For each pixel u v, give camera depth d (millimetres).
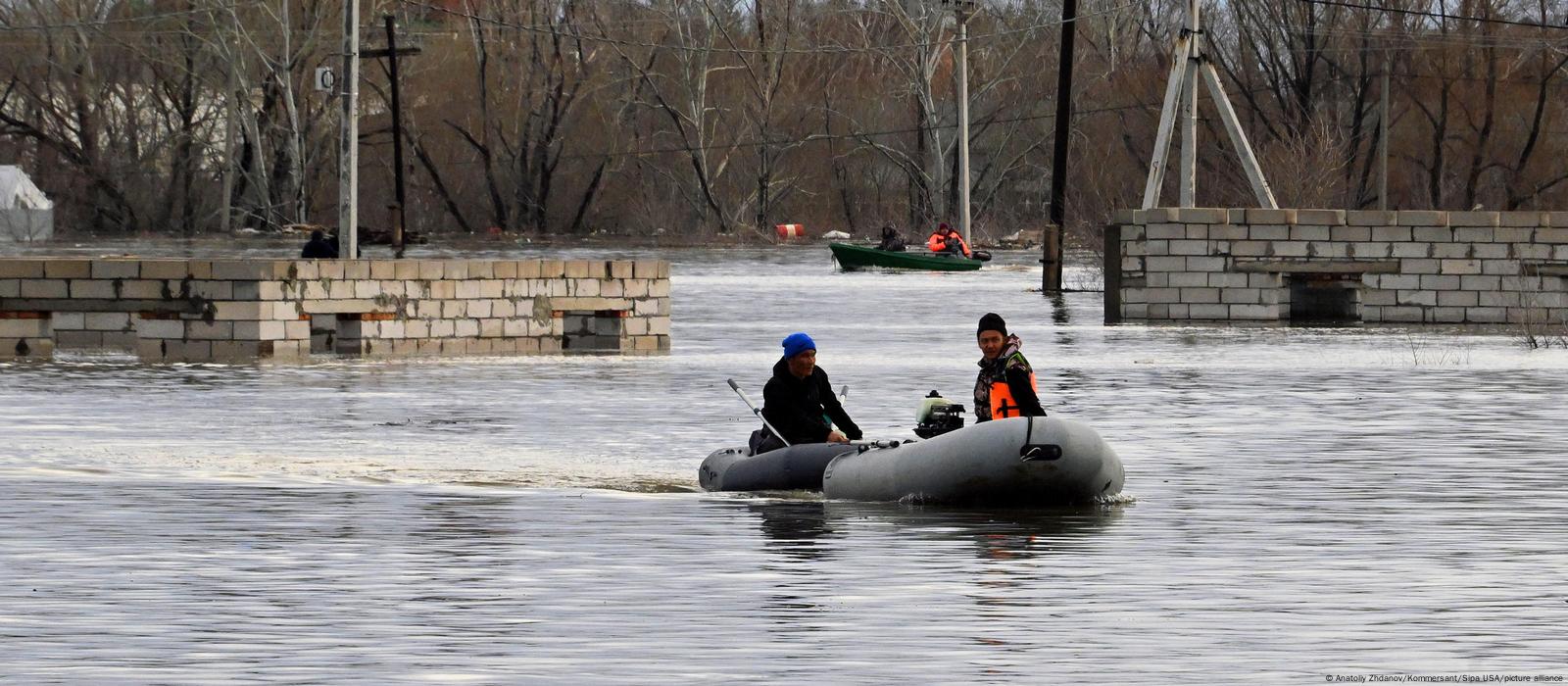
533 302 66625
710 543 25969
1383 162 156875
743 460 31672
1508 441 39000
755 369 57969
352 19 88438
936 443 29656
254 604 21672
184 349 61281
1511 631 20141
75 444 38000
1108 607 21453
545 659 18922
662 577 23344
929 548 25562
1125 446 38094
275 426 41500
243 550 25328
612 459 36094
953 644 19547
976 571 23719
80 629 20281
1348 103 179500
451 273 65062
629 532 26906
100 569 23859
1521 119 175375
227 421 42438
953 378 54438
